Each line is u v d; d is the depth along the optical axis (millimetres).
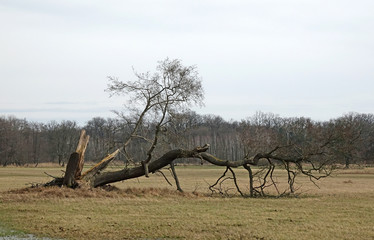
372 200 29266
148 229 16984
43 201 24984
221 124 156375
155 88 31484
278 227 17547
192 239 15211
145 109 31625
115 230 16766
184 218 19812
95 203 24625
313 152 31344
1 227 17359
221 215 20969
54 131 125375
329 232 16500
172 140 31453
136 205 24406
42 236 15773
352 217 20750
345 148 31562
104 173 31391
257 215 21156
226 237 15500
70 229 16938
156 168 31672
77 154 29797
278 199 29656
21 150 122875
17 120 134375
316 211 22922
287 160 31953
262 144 35000
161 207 23703
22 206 23094
